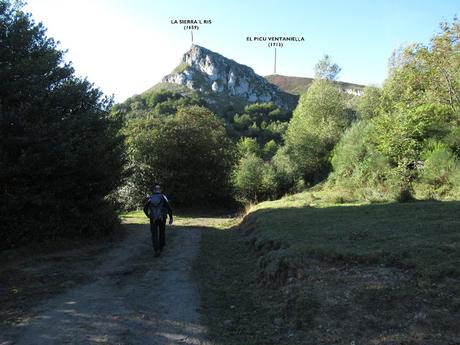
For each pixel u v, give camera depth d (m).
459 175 12.49
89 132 11.36
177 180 25.61
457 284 4.96
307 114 36.53
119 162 12.71
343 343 4.43
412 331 4.34
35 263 8.83
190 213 25.23
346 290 5.45
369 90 39.56
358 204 13.86
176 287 7.20
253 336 5.00
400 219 9.10
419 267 5.51
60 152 10.05
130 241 12.09
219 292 6.88
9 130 9.52
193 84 160.88
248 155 31.20
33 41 11.19
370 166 17.89
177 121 26.42
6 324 5.38
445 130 15.04
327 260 6.52
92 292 6.90
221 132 28.33
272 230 9.93
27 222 9.95
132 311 5.90
